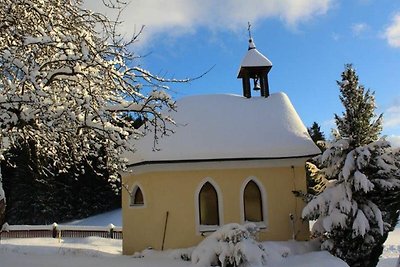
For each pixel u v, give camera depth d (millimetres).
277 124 18688
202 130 18062
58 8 10117
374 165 15242
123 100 10555
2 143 11070
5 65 9297
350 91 16000
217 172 17297
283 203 17359
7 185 41344
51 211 42375
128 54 10320
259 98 20359
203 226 16969
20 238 28438
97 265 14234
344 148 15320
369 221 14922
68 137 10141
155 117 10336
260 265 13102
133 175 17828
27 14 9945
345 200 14664
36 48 9367
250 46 21219
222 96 20234
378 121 16000
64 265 14008
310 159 17594
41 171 12609
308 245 16078
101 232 29688
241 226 13648
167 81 10297
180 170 17172
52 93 9516
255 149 17406
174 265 14383
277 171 17562
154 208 16969
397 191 15117
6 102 8734
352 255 14875
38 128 9500
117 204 46469
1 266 13180
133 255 16797
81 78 9922
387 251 23797
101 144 10852
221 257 12883
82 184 44281
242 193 17250
